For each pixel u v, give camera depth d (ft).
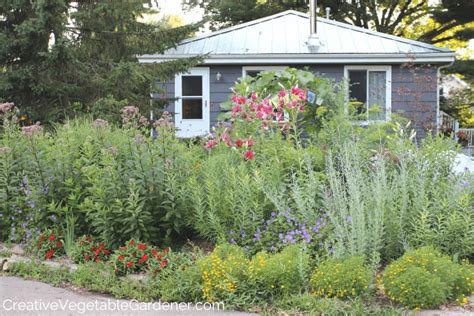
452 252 16.34
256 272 14.84
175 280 15.66
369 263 15.72
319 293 14.40
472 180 18.22
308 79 27.30
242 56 49.49
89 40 44.11
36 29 36.37
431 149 19.54
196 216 17.97
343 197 17.33
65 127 22.95
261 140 21.58
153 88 45.19
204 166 19.62
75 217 19.56
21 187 20.59
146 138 19.86
